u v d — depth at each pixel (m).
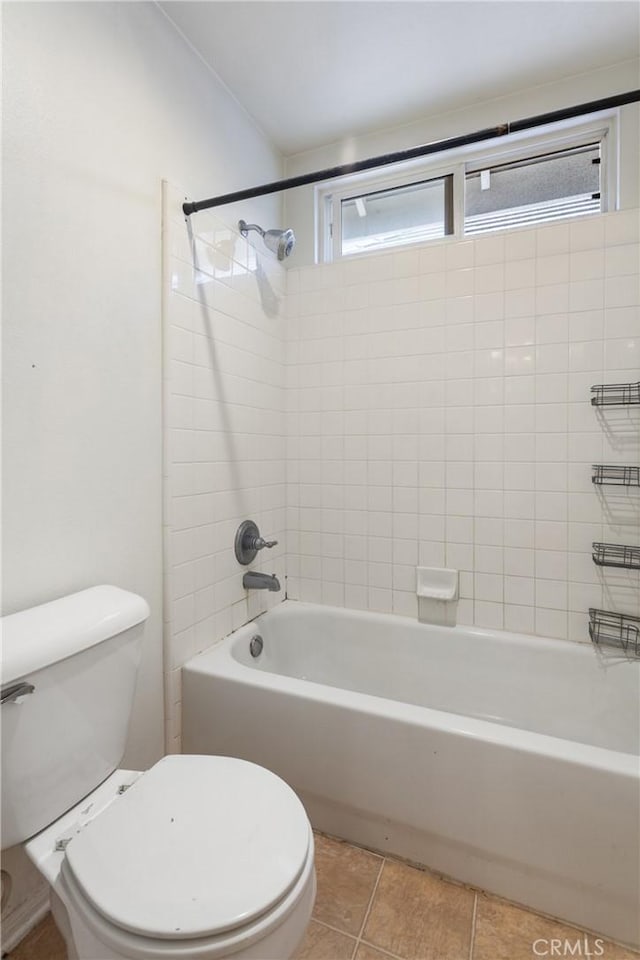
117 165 1.24
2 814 0.81
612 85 1.68
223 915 0.67
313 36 1.52
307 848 0.80
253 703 1.38
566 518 1.70
